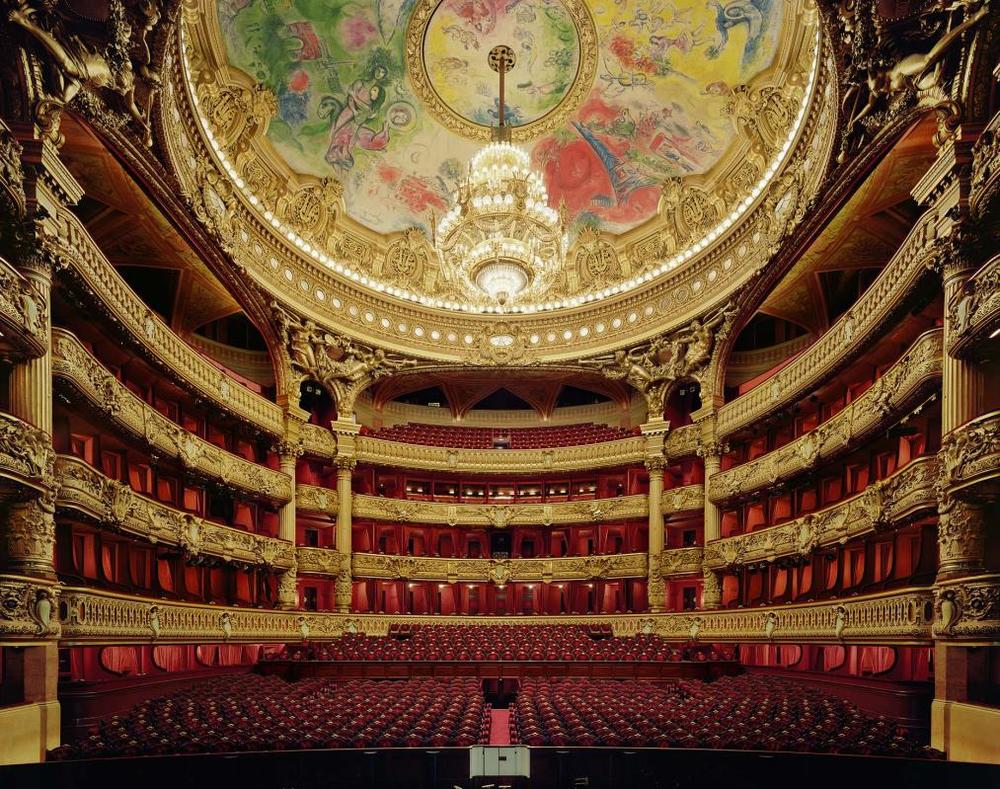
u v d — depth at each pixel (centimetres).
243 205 2180
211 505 2414
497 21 2256
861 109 1474
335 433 2747
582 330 2816
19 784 789
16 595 1067
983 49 1136
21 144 1181
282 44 2158
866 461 1927
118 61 1359
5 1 1095
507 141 2095
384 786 851
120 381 1764
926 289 1453
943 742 1103
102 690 1316
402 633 2611
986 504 1147
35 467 1145
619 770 841
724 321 2431
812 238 1861
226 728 1070
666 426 2728
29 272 1197
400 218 2759
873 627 1455
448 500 3122
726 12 2027
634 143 2523
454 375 3100
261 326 2430
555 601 2961
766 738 962
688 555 2544
